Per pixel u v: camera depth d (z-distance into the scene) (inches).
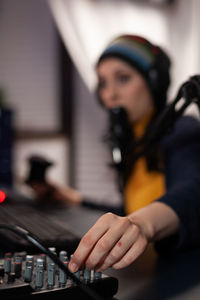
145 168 42.6
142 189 44.9
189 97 23.9
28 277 18.1
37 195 51.8
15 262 19.3
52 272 18.0
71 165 103.3
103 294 18.8
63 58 101.5
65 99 102.3
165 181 37.7
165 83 42.0
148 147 31.6
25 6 95.9
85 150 105.5
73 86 103.2
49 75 100.3
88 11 97.0
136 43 41.5
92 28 97.3
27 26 96.3
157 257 26.4
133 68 41.3
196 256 26.5
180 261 25.5
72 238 27.0
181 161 34.5
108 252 19.9
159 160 40.4
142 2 107.4
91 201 51.0
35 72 98.1
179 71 115.0
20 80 96.3
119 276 22.4
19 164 94.7
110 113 40.9
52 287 17.6
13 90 95.4
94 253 19.2
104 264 20.0
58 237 27.0
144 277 22.3
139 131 42.1
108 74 42.3
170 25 113.7
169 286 20.7
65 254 20.9
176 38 115.0
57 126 101.9
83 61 96.6
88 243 19.4
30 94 97.8
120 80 42.1
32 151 97.5
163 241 26.4
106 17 99.7
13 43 94.8
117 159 41.0
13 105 95.2
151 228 23.9
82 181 105.0
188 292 19.9
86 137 105.4
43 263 19.3
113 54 41.2
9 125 61.9
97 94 47.3
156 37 110.1
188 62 116.4
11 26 94.3
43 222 32.0
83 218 37.4
